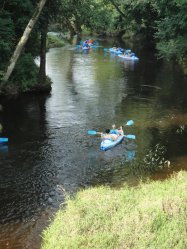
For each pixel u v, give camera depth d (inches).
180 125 716.7
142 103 868.6
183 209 359.6
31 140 629.3
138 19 1747.0
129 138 645.9
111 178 508.1
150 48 1895.9
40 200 447.8
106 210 362.6
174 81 1125.7
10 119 729.6
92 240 319.6
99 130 681.0
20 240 371.2
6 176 506.3
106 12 956.6
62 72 1199.6
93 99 893.2
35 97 888.3
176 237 319.6
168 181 457.4
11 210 425.7
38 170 525.3
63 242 316.5
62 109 803.4
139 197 395.9
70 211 371.2
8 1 781.9
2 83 771.4
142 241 314.3
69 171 526.3
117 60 1493.6
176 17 773.9
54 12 894.4
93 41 2065.7
